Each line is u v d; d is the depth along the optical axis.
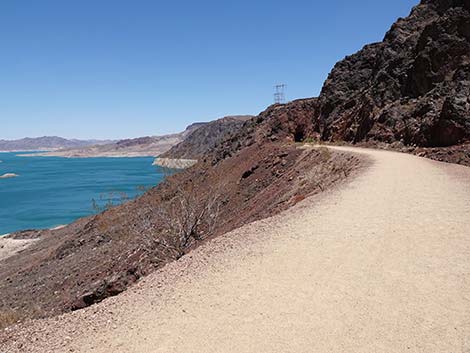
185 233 14.88
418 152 23.25
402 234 7.97
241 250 7.88
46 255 30.38
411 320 4.75
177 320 5.22
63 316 5.95
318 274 6.32
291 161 30.47
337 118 42.09
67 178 113.19
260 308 5.33
